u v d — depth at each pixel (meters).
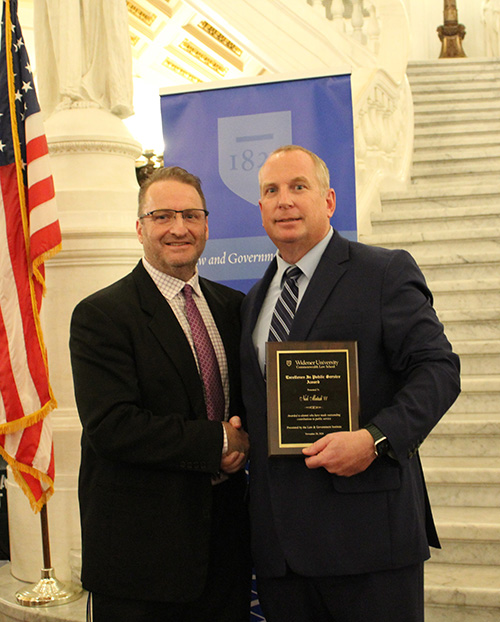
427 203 5.14
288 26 5.32
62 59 3.33
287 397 1.73
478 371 3.60
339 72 2.82
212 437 1.82
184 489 1.86
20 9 6.37
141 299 1.97
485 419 3.25
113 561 1.82
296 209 1.86
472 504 3.01
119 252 3.16
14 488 3.22
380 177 5.21
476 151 6.02
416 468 1.91
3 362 2.84
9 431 2.81
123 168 3.36
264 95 2.86
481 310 3.78
